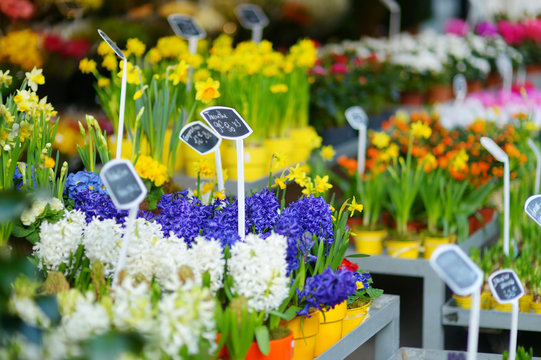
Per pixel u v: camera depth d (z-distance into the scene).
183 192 2.97
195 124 2.60
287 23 6.90
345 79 5.47
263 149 3.74
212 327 1.85
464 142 4.39
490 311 3.39
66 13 4.85
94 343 1.52
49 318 1.68
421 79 6.87
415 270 3.70
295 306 2.21
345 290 2.17
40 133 2.67
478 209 4.37
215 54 4.07
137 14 5.25
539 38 9.82
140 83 3.21
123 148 3.48
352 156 5.33
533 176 4.47
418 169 3.86
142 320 1.62
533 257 3.76
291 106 4.23
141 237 2.31
